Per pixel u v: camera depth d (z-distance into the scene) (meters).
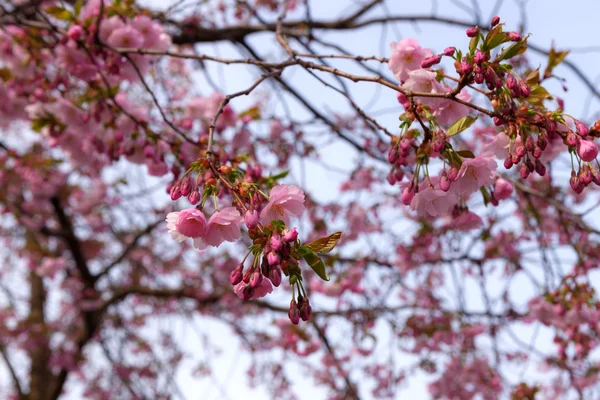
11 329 8.16
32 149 6.17
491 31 1.66
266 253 1.43
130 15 3.23
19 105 3.81
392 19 4.65
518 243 5.86
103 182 7.39
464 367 6.46
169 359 9.34
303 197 1.57
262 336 8.81
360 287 6.01
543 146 1.66
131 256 8.81
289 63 2.15
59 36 3.28
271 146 5.64
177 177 2.94
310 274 6.48
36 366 8.46
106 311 9.32
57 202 7.05
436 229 5.76
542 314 4.19
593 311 3.58
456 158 1.78
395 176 2.00
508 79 1.65
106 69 3.05
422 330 6.20
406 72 2.11
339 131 4.38
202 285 8.54
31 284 9.70
